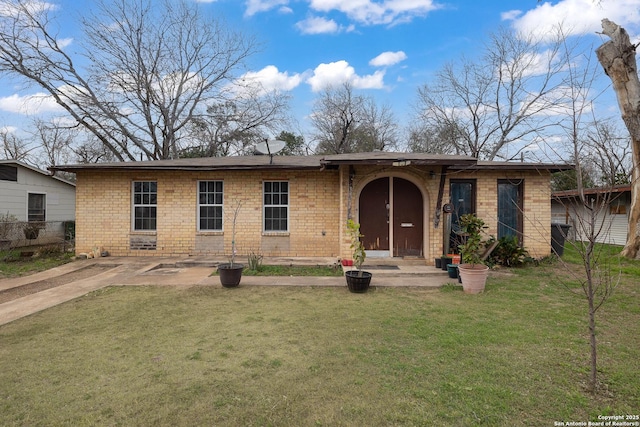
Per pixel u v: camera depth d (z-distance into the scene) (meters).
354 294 6.57
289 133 32.69
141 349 4.01
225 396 2.99
